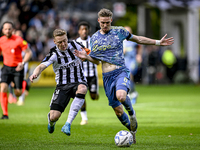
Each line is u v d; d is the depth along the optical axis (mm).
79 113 33969
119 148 16969
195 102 44188
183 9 87312
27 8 68750
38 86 66000
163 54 85000
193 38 89000
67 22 73500
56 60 19172
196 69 90062
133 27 114875
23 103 40750
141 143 18328
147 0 79062
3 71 29281
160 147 17141
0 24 65938
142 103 42875
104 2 82625
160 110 35281
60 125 25641
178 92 62000
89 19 80875
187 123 26078
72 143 18484
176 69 87938
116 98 18312
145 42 19172
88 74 27953
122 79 17969
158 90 67062
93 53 18422
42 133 21766
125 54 40750
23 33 65688
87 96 56406
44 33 69250
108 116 31000
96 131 22734
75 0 80125
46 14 71438
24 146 17547
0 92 28984
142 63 82062
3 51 29484
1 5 68062
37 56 66312
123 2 81250
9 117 29750
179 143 18203
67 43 18859
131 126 18281
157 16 113250
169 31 89125
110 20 18156
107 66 18422
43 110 35281
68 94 19344
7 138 19938
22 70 29906
